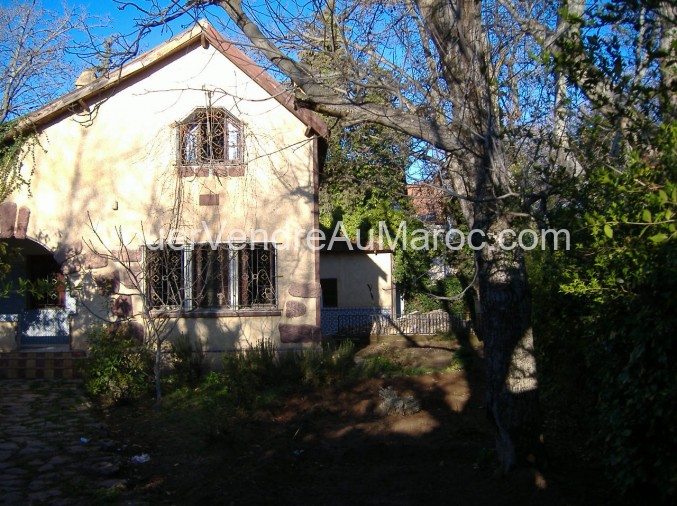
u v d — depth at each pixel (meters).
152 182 12.74
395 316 21.19
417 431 8.95
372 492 6.92
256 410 10.09
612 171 5.81
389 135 8.89
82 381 12.03
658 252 4.68
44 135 12.81
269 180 12.83
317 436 8.91
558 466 7.24
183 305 12.05
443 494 6.75
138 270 12.58
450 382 11.70
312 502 6.64
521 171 6.79
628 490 5.66
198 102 12.74
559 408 8.48
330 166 13.05
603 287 5.56
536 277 8.00
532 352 6.91
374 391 11.13
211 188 12.80
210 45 12.72
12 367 12.56
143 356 11.20
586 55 5.57
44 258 15.75
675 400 4.78
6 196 12.62
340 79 7.58
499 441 7.01
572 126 6.89
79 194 12.77
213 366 12.52
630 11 5.53
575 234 6.37
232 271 12.79
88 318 12.64
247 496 6.71
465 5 6.81
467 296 19.84
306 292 12.73
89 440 8.43
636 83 5.64
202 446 8.34
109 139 12.77
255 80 12.66
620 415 5.30
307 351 11.97
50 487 6.77
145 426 9.29
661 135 4.84
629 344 5.41
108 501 6.41
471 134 6.80
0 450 7.93
